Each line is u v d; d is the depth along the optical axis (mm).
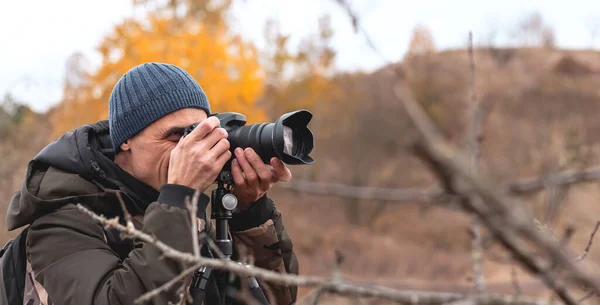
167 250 909
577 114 15578
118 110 1613
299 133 1599
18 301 1559
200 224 1478
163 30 13828
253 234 1692
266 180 1562
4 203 7809
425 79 15844
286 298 1710
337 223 18891
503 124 14258
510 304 613
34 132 10477
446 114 14992
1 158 8953
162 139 1588
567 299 554
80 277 1409
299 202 19828
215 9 14484
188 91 1614
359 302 698
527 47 20438
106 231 1537
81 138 1600
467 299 629
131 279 1332
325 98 20766
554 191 653
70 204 1529
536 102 16984
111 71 13125
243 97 14586
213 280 1524
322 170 20344
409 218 16750
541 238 519
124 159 1652
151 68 1618
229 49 14516
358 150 19609
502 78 17781
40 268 1482
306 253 16062
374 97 18844
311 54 20844
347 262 8766
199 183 1443
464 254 6891
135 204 1570
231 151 1575
